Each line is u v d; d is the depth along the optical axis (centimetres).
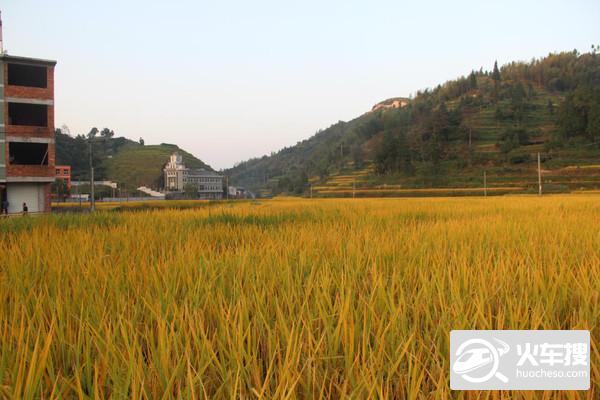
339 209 2009
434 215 1538
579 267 459
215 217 1327
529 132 12975
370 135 17638
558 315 328
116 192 13050
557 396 210
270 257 527
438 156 12225
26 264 520
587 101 11700
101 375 226
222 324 278
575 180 9138
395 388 222
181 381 221
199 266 477
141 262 495
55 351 266
